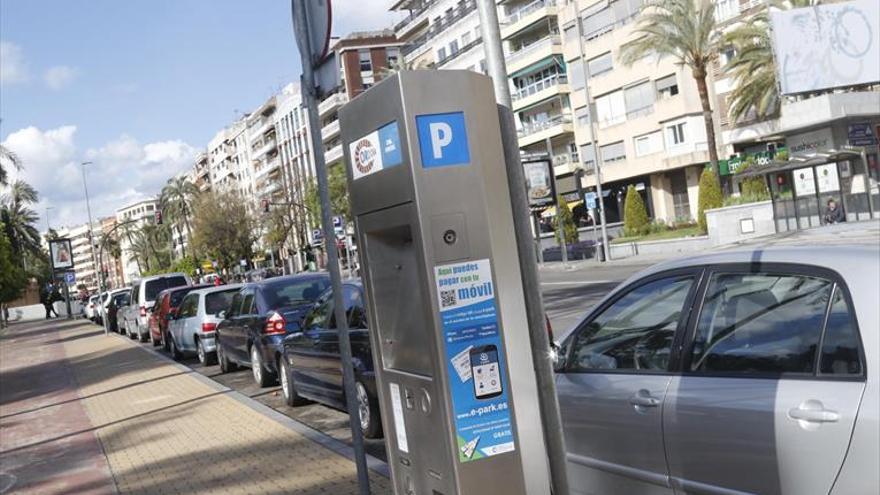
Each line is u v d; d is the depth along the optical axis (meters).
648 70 45.62
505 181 3.06
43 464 8.91
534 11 53.09
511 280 3.04
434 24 67.12
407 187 2.96
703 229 34.91
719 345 3.63
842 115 30.36
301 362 9.66
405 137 2.93
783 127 32.75
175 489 6.91
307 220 78.75
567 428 4.37
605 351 4.30
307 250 68.62
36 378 19.75
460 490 2.95
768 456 3.22
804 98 35.09
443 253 2.93
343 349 4.70
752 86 35.06
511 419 3.02
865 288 3.07
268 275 75.56
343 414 9.45
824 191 27.12
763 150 42.38
